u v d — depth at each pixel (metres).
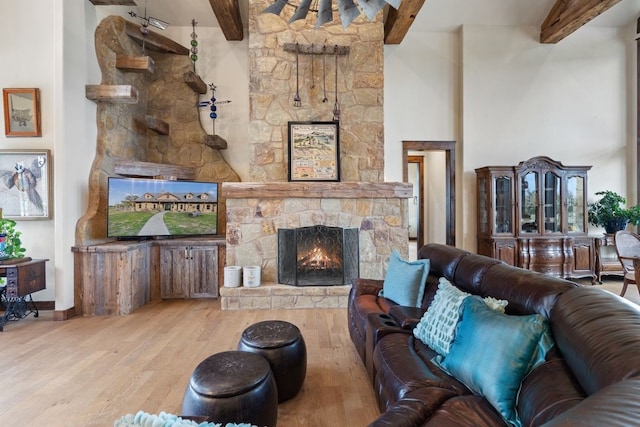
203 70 5.34
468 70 5.60
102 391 2.22
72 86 3.73
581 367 1.09
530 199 5.29
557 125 5.71
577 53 5.71
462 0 5.25
